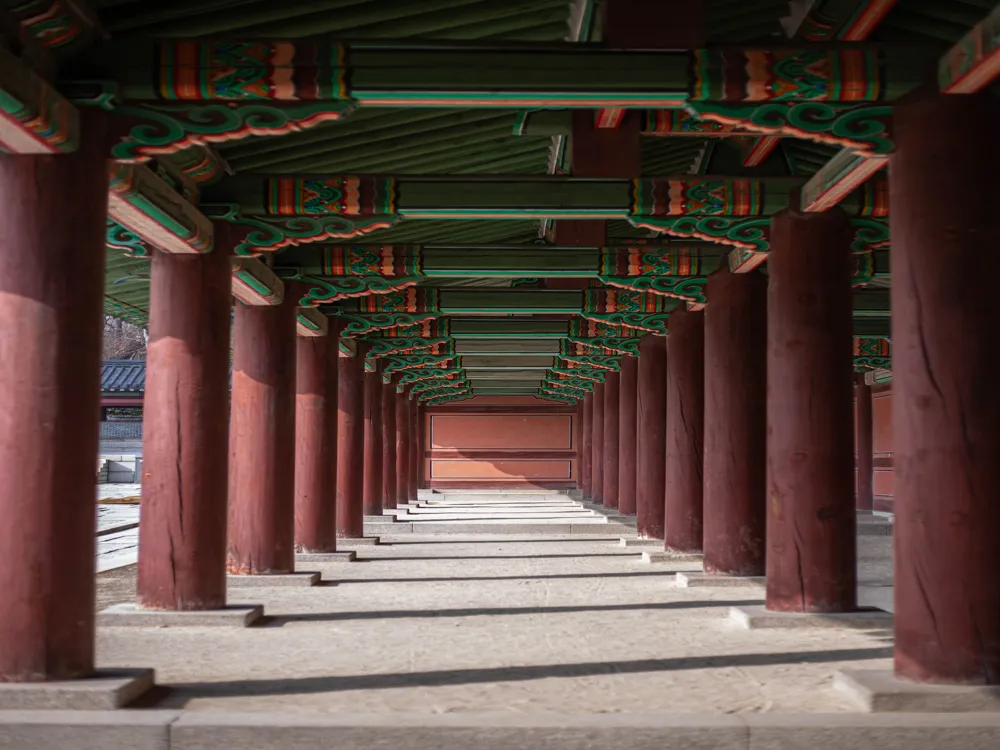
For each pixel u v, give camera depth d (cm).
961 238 712
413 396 3566
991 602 701
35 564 696
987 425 707
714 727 638
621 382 2489
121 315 1570
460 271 1323
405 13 789
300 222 1060
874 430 2945
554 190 1027
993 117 717
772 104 738
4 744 636
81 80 711
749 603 1200
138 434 4688
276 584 1357
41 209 715
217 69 714
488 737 634
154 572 1055
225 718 652
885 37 841
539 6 821
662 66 712
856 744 640
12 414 703
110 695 677
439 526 2359
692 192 1027
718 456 1358
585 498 3578
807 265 1026
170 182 945
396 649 912
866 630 1004
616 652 896
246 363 1365
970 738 642
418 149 1083
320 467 1695
